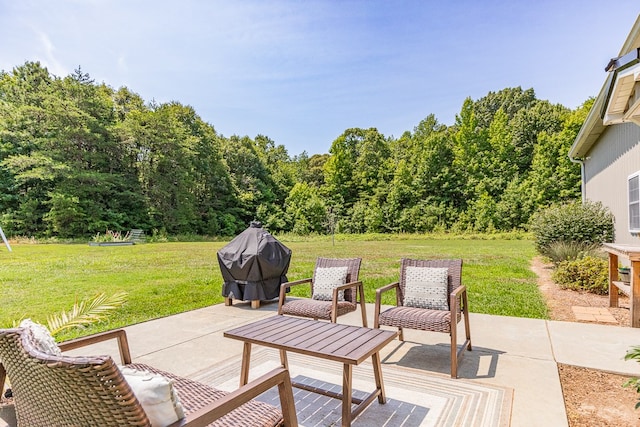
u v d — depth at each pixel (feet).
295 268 32.40
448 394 8.55
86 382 3.39
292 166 120.47
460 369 9.98
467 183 85.35
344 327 8.73
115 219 75.00
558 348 11.44
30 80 75.51
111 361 3.36
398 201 90.53
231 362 10.74
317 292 13.08
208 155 95.25
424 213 87.35
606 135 28.32
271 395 8.63
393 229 89.71
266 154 119.85
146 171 80.84
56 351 4.62
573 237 28.30
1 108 68.33
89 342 6.24
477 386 8.93
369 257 41.57
